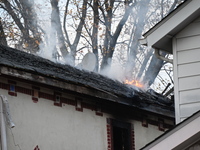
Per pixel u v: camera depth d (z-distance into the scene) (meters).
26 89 16.20
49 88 16.81
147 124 19.77
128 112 19.16
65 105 17.17
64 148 16.78
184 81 15.20
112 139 18.30
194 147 11.64
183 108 15.01
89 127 17.69
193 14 15.27
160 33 15.55
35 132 16.11
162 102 20.08
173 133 11.53
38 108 16.38
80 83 16.97
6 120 15.21
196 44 15.33
